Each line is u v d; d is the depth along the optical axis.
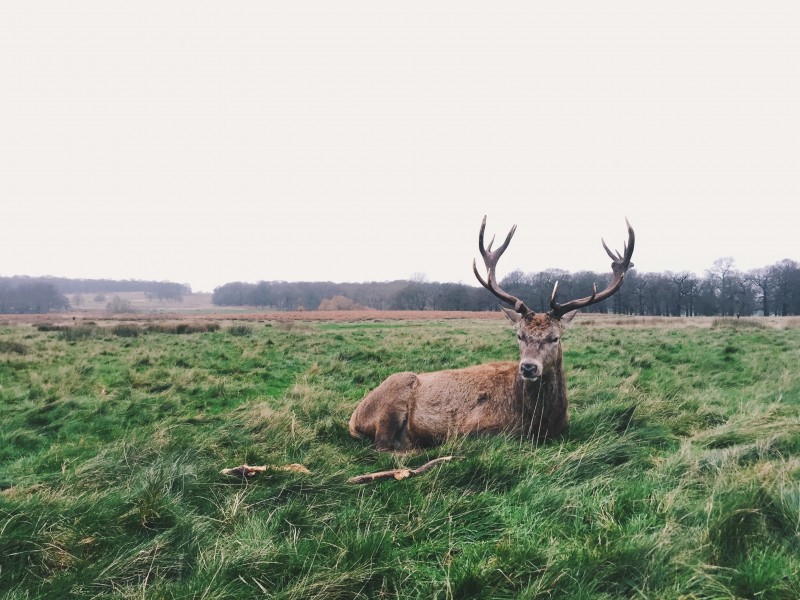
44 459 4.66
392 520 3.07
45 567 2.56
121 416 6.21
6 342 13.64
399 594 2.32
